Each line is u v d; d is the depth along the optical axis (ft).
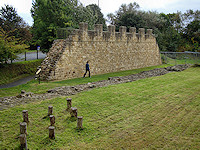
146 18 170.30
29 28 160.25
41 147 24.32
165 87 52.70
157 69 88.07
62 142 25.44
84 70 75.72
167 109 36.70
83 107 36.99
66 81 63.31
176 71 84.38
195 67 94.79
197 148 24.18
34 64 92.43
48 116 32.55
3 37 74.90
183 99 42.42
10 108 35.14
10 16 149.28
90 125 30.01
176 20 198.18
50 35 102.99
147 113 34.78
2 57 71.00
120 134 27.50
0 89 52.47
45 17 103.24
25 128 26.18
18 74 79.00
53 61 67.67
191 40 183.93
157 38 158.61
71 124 30.17
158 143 25.36
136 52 102.78
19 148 23.86
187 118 32.63
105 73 84.38
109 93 45.62
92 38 77.82
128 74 80.74
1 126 28.84
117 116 33.37
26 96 43.09
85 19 118.21
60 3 103.81
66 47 68.49
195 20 186.80
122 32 92.38
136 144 25.12
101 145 24.88
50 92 47.50
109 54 86.74
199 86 53.72
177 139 26.27
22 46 78.79
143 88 51.21
